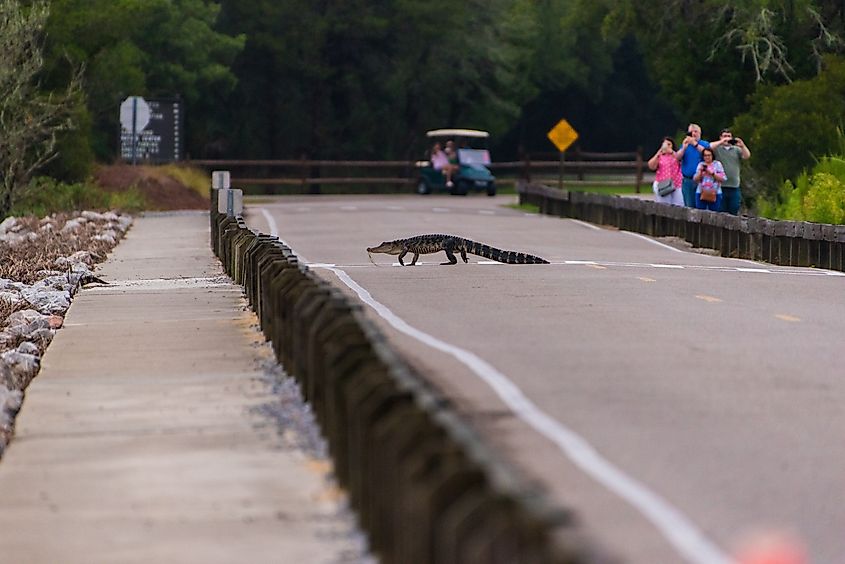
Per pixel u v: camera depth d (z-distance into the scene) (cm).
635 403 3538
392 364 2808
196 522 2691
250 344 4797
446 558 1986
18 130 12550
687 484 2811
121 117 16638
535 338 4584
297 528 2644
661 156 10744
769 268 7525
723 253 9175
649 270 7094
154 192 15475
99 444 3331
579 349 4347
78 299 6297
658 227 10525
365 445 2552
